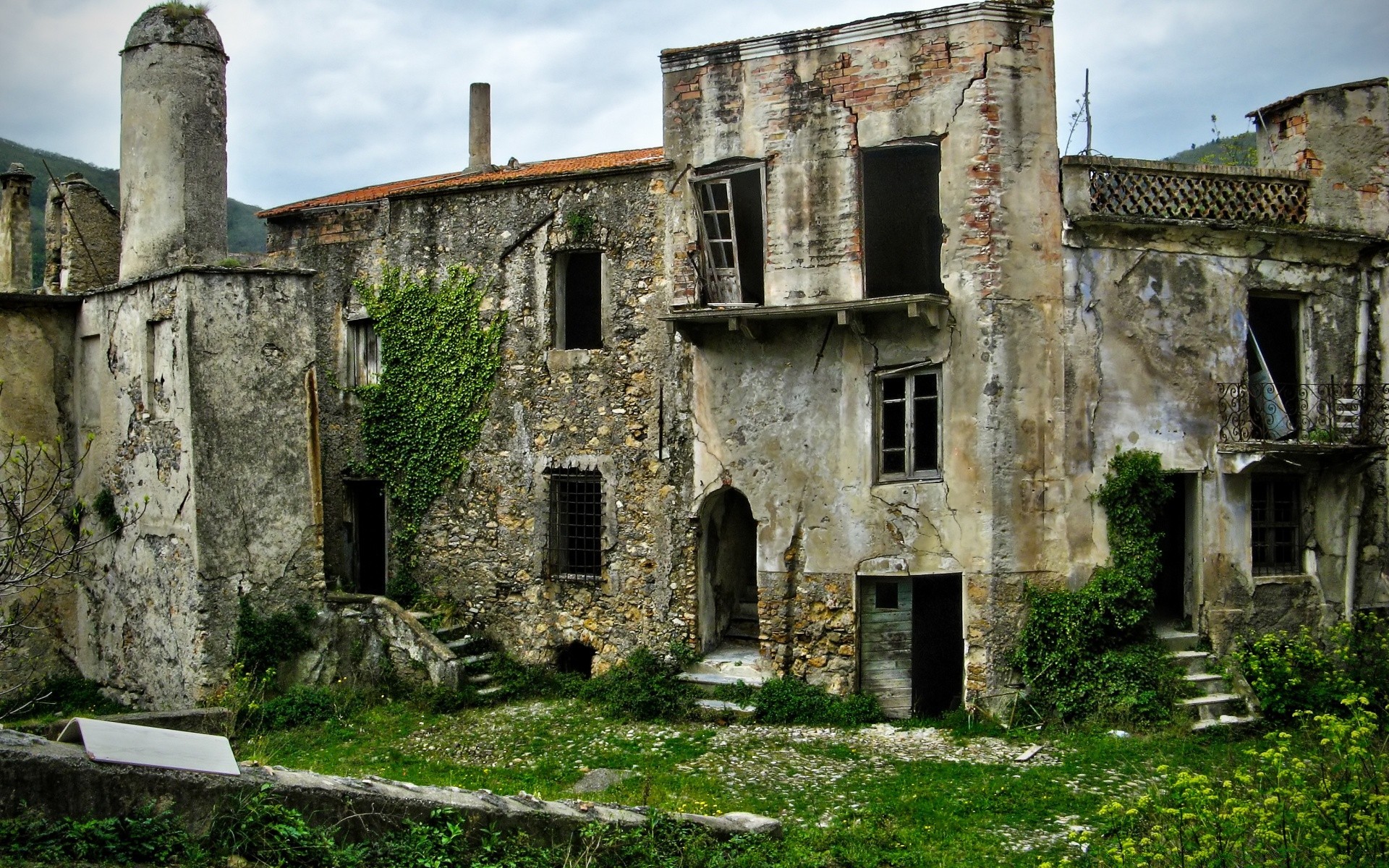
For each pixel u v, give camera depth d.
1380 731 11.70
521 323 17.17
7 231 21.05
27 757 6.21
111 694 16.16
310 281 15.84
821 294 14.82
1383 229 15.20
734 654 15.95
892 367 14.52
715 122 15.53
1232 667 13.77
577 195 16.69
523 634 17.06
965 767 11.87
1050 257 14.11
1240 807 7.45
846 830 9.80
